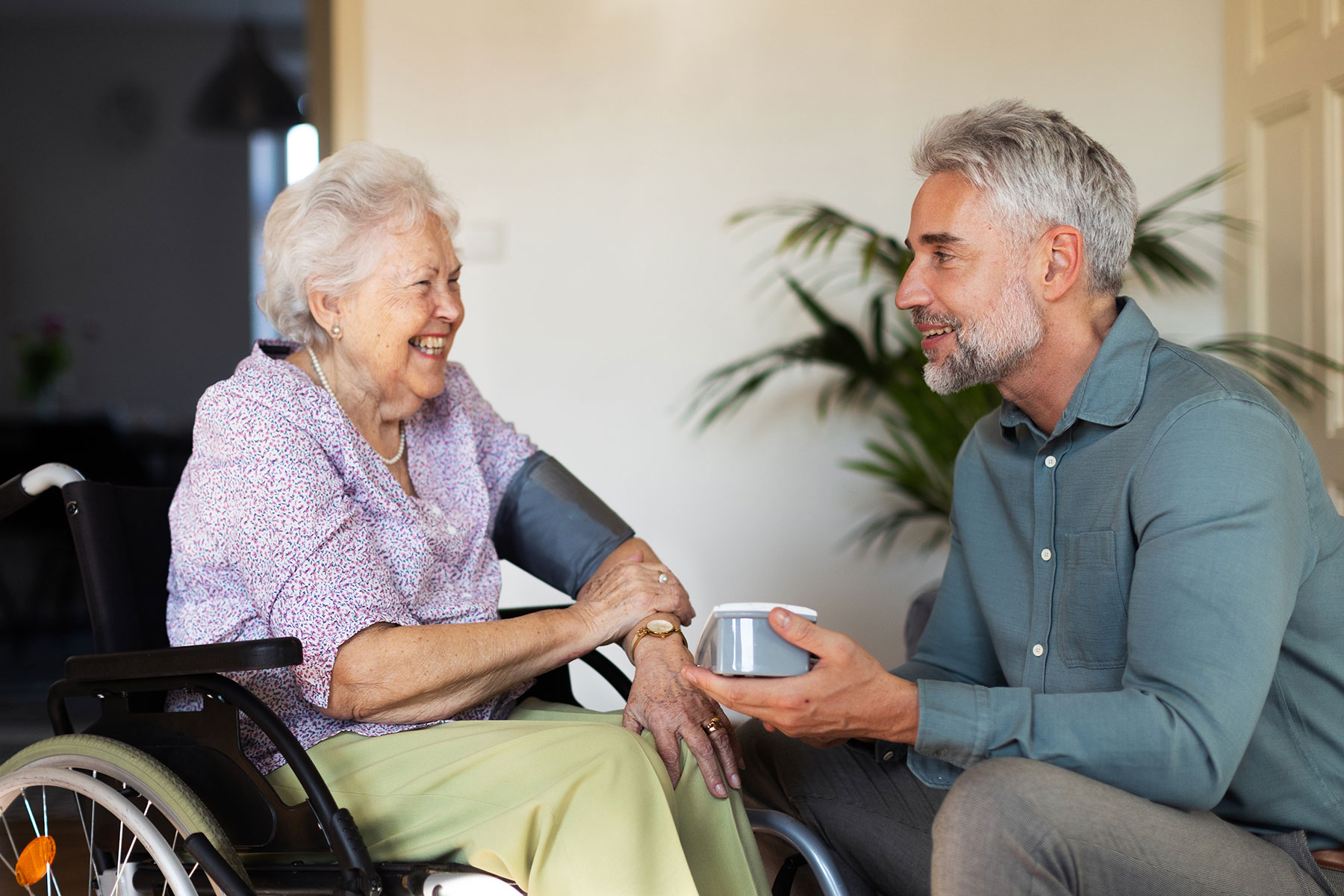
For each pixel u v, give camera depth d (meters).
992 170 1.19
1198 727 0.99
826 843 1.38
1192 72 3.01
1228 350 2.54
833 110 3.03
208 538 1.25
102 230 7.17
